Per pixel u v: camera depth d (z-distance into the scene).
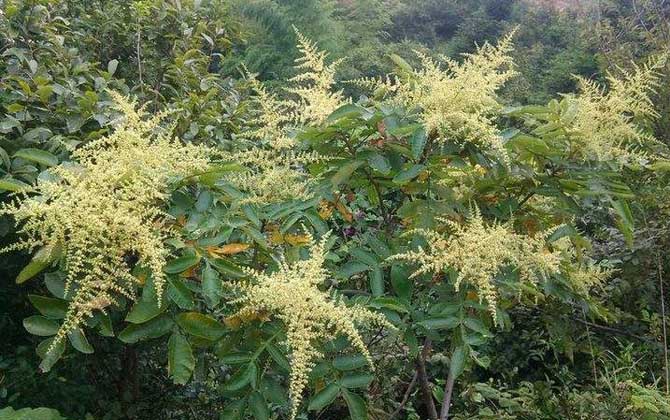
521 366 4.39
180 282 2.04
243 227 2.25
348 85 12.33
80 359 3.52
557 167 2.65
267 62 12.43
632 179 4.12
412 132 2.31
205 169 2.17
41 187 1.94
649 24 7.43
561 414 3.28
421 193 2.63
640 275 4.08
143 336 2.06
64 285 2.04
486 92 2.45
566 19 14.09
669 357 3.74
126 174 2.03
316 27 13.65
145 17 4.62
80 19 4.73
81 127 3.40
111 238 2.00
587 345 3.69
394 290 2.47
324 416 3.85
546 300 3.38
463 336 2.28
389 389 3.70
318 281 2.02
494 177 2.60
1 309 3.58
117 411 3.44
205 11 4.96
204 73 4.52
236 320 2.18
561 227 2.55
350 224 3.24
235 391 2.15
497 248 2.24
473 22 16.02
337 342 2.21
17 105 3.04
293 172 2.56
